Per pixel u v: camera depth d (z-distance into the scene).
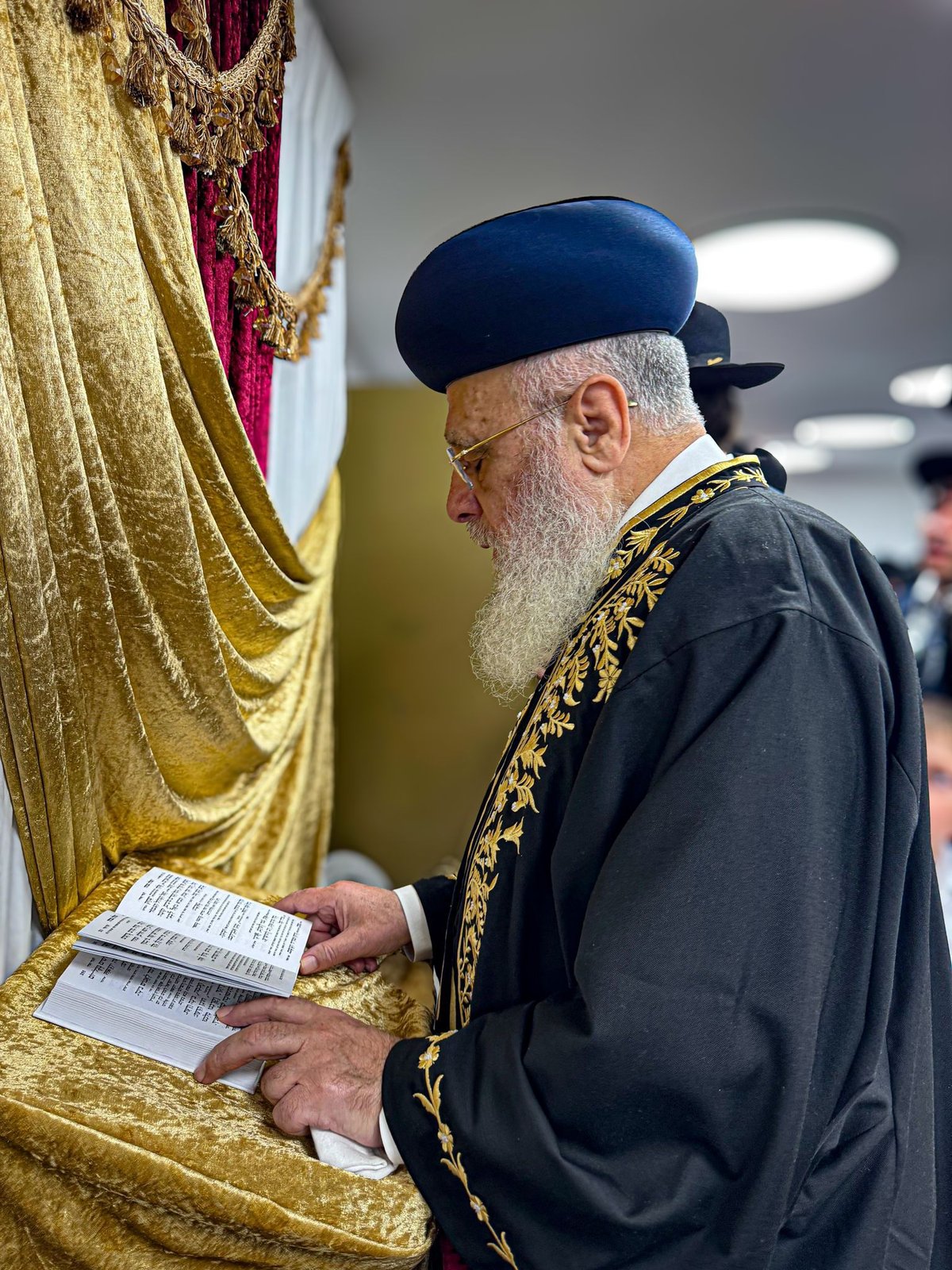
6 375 0.86
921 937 0.88
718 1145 0.75
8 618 0.91
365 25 2.00
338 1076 0.90
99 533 1.04
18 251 0.86
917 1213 0.87
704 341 1.55
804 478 8.91
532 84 2.26
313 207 1.98
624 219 1.00
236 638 1.51
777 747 0.78
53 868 1.06
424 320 1.05
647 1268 0.75
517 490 1.03
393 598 3.09
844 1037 0.78
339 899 1.25
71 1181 0.82
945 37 2.10
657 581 0.90
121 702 1.11
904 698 0.86
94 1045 0.91
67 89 0.93
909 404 6.02
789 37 2.10
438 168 2.68
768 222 3.03
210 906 1.14
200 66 1.14
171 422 1.11
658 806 0.79
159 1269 0.83
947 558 2.35
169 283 1.11
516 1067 0.81
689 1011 0.74
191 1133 0.84
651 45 2.11
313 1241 0.80
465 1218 0.83
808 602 0.83
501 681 1.06
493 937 0.95
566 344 1.00
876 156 2.64
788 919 0.75
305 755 1.96
